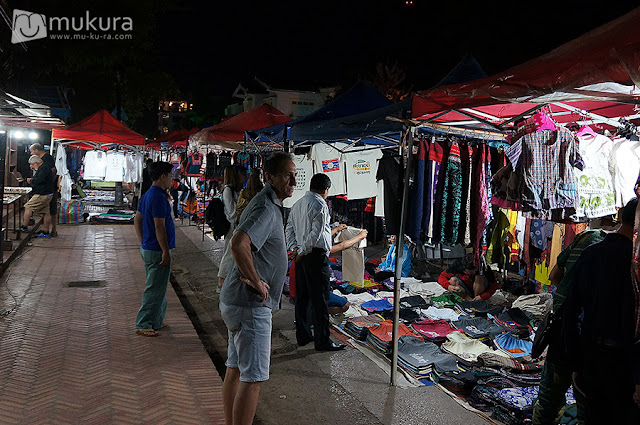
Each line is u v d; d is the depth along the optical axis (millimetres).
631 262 2604
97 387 4270
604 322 2668
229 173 7336
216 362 5660
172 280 9398
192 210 16094
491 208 5133
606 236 2838
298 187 7594
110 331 5750
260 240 3141
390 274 8062
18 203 12062
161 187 5570
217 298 8242
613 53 2637
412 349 5148
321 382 4777
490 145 4949
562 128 3682
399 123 4703
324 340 5547
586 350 2771
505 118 4836
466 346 5289
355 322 5977
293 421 4051
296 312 5727
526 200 3631
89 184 27203
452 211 4496
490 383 4438
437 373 4750
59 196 14750
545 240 5715
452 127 4664
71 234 12781
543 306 6402
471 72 6770
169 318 6379
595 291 2723
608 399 2715
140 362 4879
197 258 11195
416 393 4547
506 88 3393
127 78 29797
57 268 8930
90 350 5121
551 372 3270
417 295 7207
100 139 12695
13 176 14203
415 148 4770
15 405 3873
